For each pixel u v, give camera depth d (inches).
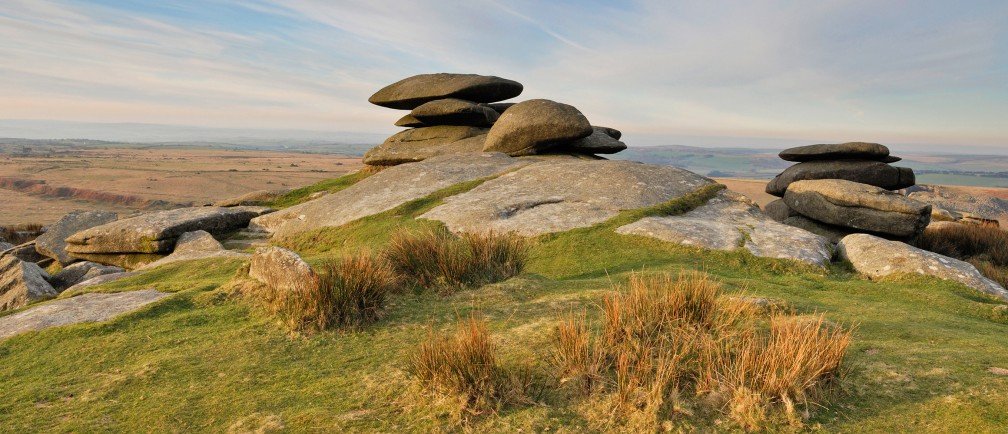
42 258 852.0
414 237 438.0
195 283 421.7
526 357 241.4
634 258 557.9
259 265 369.4
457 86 1392.7
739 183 6048.2
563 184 848.9
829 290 465.1
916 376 209.8
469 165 1028.5
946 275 481.1
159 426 198.5
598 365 217.8
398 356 261.3
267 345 281.1
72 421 204.2
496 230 657.0
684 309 270.4
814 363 202.4
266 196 1195.3
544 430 188.5
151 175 7785.4
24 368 263.1
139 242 778.2
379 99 1491.1
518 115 1184.8
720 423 186.9
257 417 201.6
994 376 202.5
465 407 201.8
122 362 265.4
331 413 203.2
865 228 737.6
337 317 307.7
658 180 859.4
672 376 207.6
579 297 342.6
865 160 976.9
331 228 794.8
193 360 262.2
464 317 316.5
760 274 518.3
